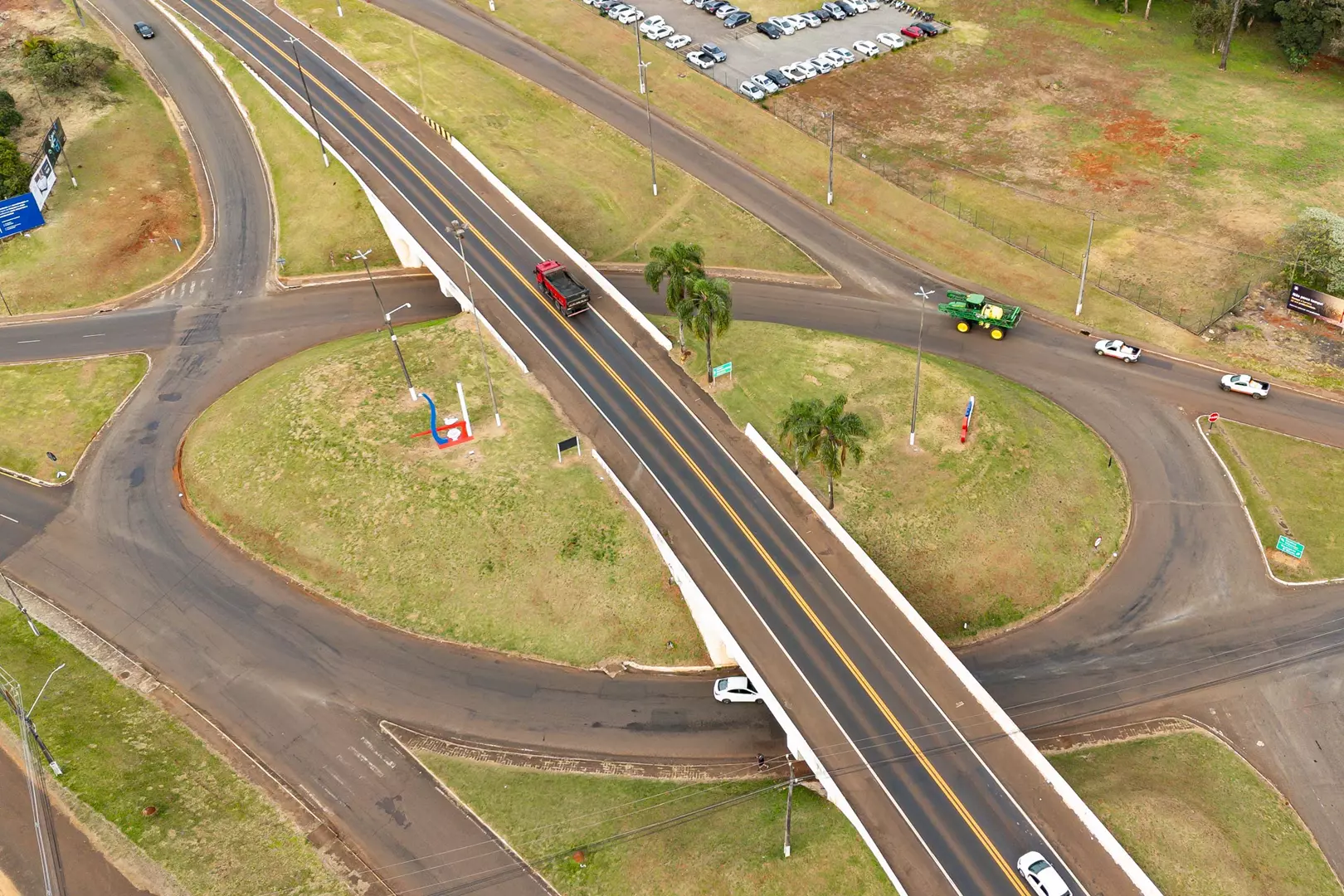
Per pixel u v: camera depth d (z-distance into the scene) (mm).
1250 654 71750
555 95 133625
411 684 71000
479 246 103625
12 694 67438
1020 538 78375
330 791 64688
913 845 56719
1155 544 79500
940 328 100562
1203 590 76062
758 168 122625
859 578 71375
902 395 90000
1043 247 109250
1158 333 98375
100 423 91938
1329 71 138125
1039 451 84812
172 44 141875
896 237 112375
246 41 139875
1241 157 121188
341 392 89750
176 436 90312
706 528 75625
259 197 118750
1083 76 138875
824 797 63094
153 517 82812
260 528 80312
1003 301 103250
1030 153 123750
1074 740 67000
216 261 111000
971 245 110438
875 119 131125
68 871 58250
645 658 72750
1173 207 113938
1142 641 73062
